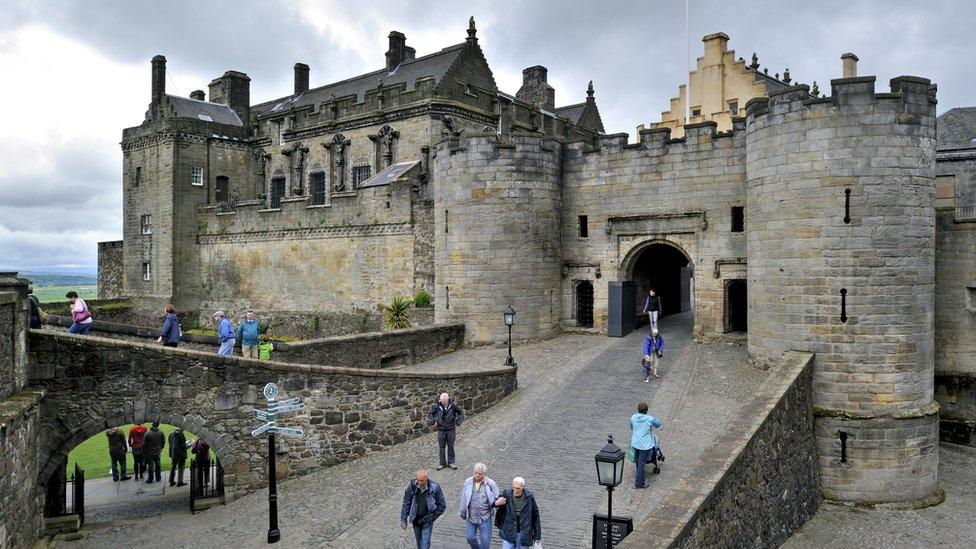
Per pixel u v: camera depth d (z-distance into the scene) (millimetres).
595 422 19734
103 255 54500
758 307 23453
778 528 17438
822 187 21547
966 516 20797
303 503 16875
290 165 47219
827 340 21578
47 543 15820
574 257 31266
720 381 22734
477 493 12711
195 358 17719
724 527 13445
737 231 27406
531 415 20719
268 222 43125
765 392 18406
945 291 27125
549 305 30453
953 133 39938
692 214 28219
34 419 15555
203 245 47156
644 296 33938
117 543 15734
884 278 21234
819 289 21672
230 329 21438
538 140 30000
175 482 21656
